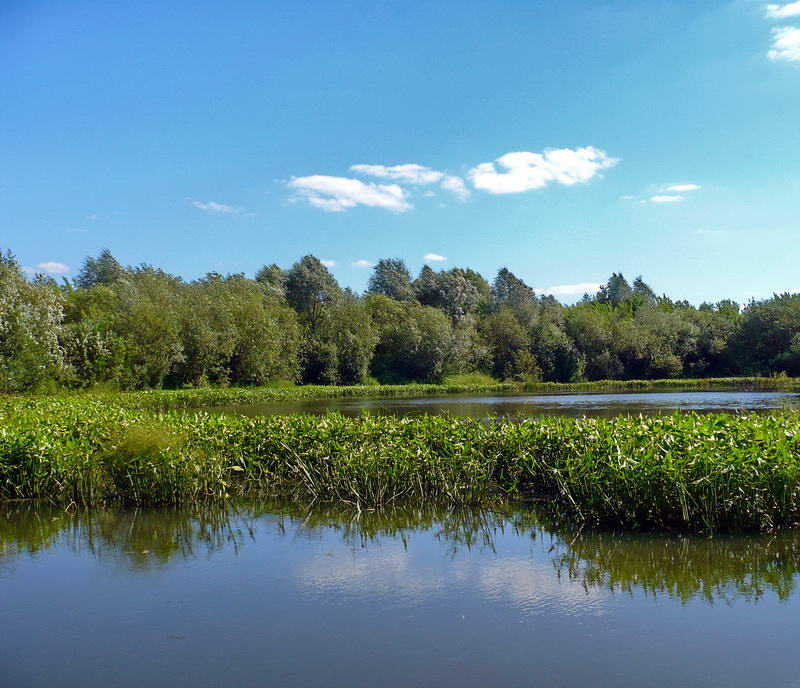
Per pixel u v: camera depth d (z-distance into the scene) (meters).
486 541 9.82
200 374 51.28
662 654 6.14
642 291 126.12
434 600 7.51
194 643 6.49
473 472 12.07
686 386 60.16
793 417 13.08
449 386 58.38
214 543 9.93
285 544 9.82
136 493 12.34
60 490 12.58
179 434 13.26
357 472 12.17
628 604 7.29
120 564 8.96
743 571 8.20
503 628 6.75
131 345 44.41
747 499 9.59
